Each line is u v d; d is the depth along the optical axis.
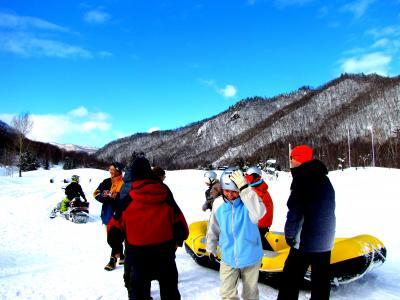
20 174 36.50
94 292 4.95
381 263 5.04
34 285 5.25
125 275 4.66
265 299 4.64
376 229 8.88
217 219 3.86
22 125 37.47
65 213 12.23
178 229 3.88
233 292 3.75
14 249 8.02
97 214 13.77
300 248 3.94
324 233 3.87
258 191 5.56
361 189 17.89
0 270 6.14
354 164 80.44
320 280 3.93
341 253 4.81
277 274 5.00
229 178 3.70
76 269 6.13
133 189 3.80
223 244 3.76
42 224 11.23
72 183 12.48
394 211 11.14
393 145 87.00
